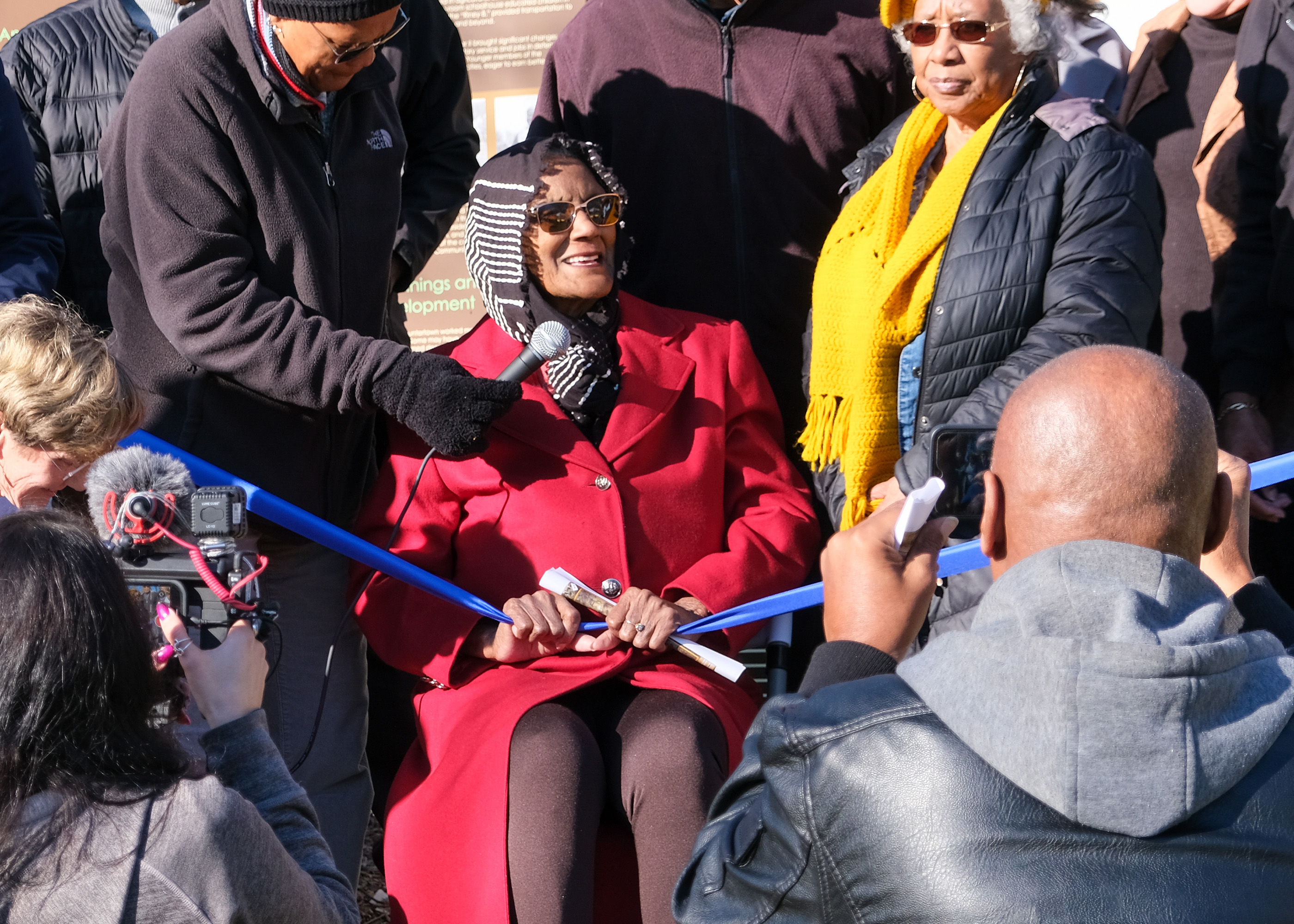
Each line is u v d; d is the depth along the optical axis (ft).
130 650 5.63
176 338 8.87
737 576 9.29
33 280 10.35
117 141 9.11
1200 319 11.69
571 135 11.98
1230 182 11.16
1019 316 9.04
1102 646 4.47
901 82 11.55
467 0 13.96
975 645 4.74
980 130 9.43
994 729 4.54
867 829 4.66
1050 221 9.00
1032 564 4.79
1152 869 4.35
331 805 9.82
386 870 8.70
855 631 5.63
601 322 10.04
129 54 12.17
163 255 8.80
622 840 8.66
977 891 4.40
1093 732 4.40
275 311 8.80
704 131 11.42
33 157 11.02
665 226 11.58
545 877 7.96
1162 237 9.27
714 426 9.83
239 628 6.82
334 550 9.30
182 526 7.08
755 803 5.30
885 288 9.52
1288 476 8.87
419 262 11.37
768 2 11.35
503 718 8.51
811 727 4.90
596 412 9.74
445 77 11.94
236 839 5.61
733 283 11.51
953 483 7.27
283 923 5.76
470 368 9.87
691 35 11.41
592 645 8.91
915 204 9.83
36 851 5.29
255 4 8.77
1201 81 11.62
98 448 7.37
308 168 9.32
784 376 11.62
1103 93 12.69
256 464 9.41
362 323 9.83
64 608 5.45
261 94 8.84
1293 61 10.30
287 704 9.61
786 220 11.43
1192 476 4.85
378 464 11.04
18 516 5.75
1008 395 8.59
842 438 9.91
